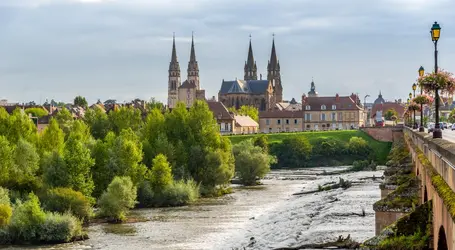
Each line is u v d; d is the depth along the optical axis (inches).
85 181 4475.9
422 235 1464.1
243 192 5792.3
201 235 3484.3
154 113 6294.3
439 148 1455.5
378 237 1507.1
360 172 7372.1
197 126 6043.3
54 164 4325.8
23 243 3427.7
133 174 4877.0
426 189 1712.6
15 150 4439.0
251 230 3462.1
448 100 2652.6
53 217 3513.8
